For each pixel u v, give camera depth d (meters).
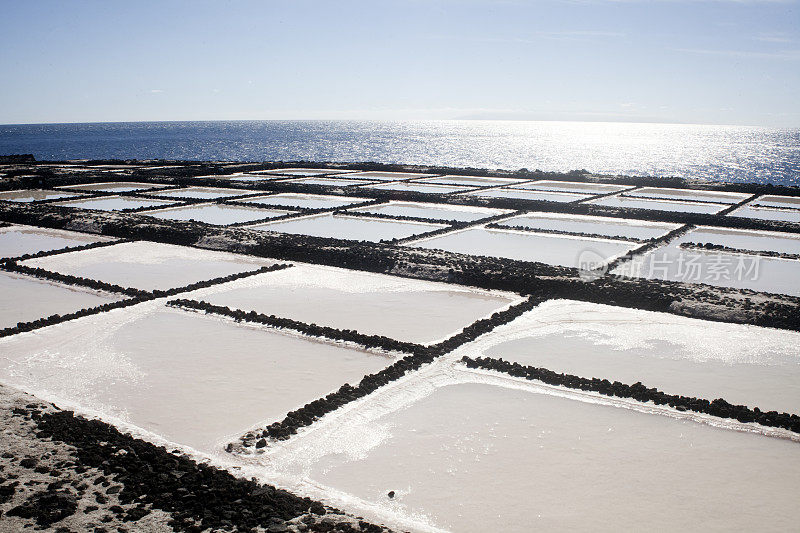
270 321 18.36
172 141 184.00
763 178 81.62
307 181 52.25
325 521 9.54
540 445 12.07
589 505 10.27
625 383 14.73
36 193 45.03
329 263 25.44
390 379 14.69
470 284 22.66
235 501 10.05
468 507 10.20
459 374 15.13
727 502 10.38
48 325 17.95
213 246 28.09
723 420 13.02
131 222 31.64
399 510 10.12
